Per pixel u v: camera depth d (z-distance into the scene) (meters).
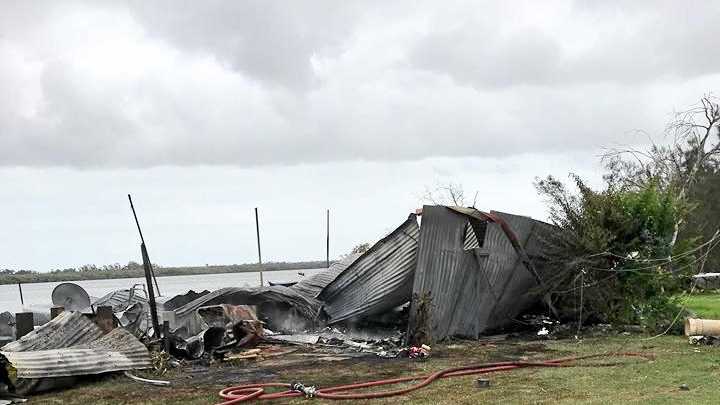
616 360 14.78
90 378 13.68
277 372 14.44
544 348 17.14
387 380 12.85
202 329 18.06
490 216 19.67
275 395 11.68
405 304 21.52
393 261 20.36
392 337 19.66
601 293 20.64
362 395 11.52
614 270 20.67
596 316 20.97
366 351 17.39
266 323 21.03
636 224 21.11
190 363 15.74
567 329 20.30
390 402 11.10
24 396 12.59
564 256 20.86
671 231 21.61
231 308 18.66
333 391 12.12
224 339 17.19
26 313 16.14
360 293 21.05
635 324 20.59
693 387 11.47
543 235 21.20
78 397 12.34
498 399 11.03
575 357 15.36
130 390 12.82
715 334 17.00
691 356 14.84
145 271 16.67
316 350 17.62
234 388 12.43
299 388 12.05
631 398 10.72
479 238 20.25
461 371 13.60
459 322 19.31
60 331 14.59
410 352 16.27
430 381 12.69
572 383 12.19
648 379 12.30
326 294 21.75
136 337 15.80
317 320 21.12
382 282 20.53
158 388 12.96
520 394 11.38
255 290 21.05
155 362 14.85
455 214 19.38
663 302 20.77
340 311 21.31
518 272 20.42
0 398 12.31
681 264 21.62
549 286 20.84
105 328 15.98
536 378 12.81
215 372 14.67
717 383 11.76
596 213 21.20
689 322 17.20
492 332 20.67
